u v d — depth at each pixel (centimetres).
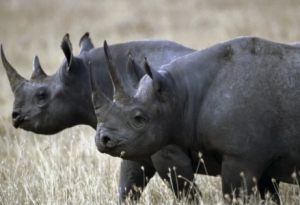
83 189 2752
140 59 2733
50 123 2781
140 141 2328
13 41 8806
